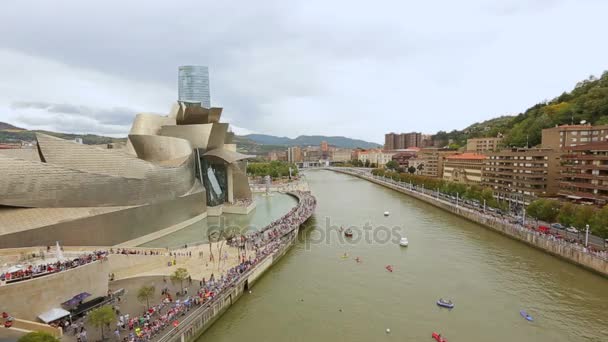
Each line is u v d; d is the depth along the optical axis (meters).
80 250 56.09
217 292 46.78
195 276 53.25
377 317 45.34
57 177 60.69
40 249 52.44
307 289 53.91
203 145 110.44
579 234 72.81
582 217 68.56
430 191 150.38
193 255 63.62
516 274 59.56
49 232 56.62
